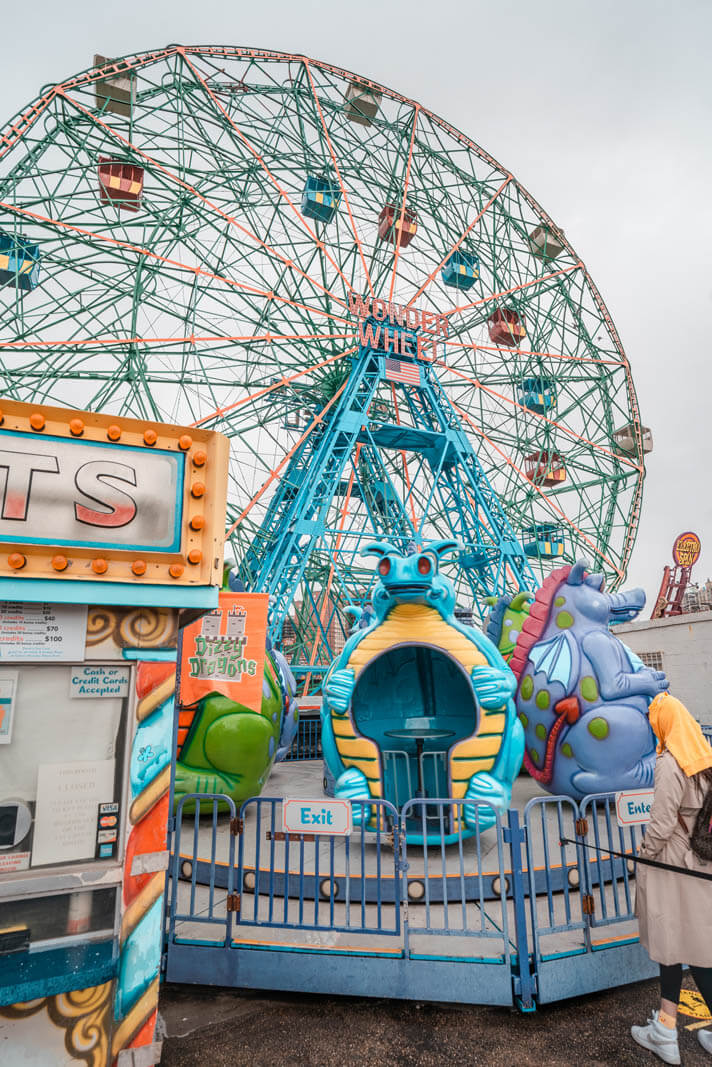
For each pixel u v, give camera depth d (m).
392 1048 4.35
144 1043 3.54
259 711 8.40
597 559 43.47
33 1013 3.31
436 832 7.30
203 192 36.00
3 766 3.45
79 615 3.72
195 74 34.72
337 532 33.25
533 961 4.85
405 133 41.44
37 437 3.71
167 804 3.80
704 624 20.41
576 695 8.59
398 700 8.61
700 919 4.01
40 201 32.31
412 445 39.69
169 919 5.32
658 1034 4.16
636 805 5.57
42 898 3.38
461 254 42.38
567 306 45.31
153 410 32.66
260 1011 4.83
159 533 3.90
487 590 39.34
